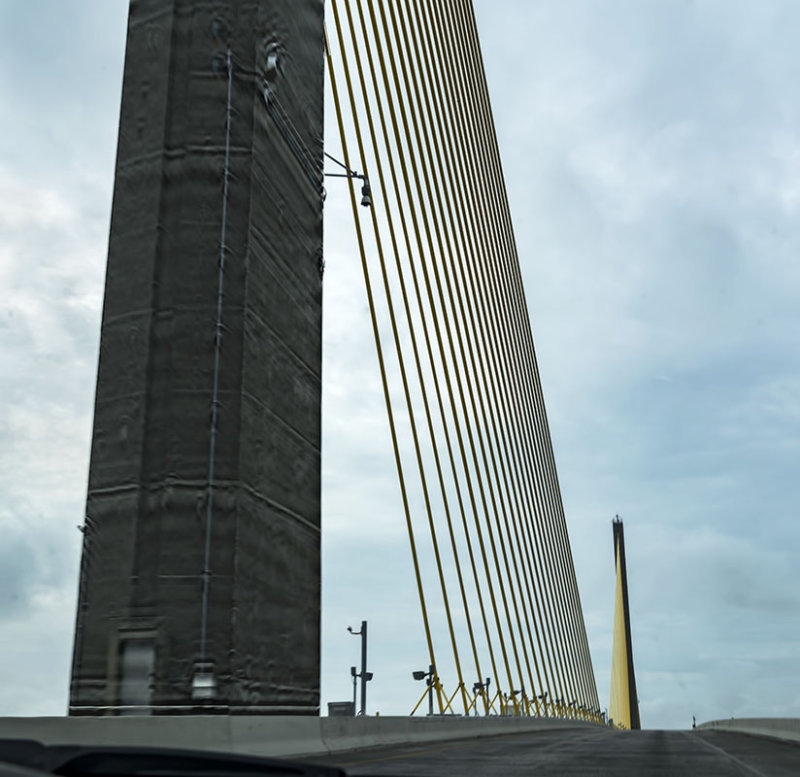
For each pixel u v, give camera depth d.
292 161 21.81
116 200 19.28
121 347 18.41
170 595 16.91
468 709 32.59
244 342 18.14
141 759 2.07
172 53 19.73
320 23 25.02
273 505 19.02
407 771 12.17
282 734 15.04
